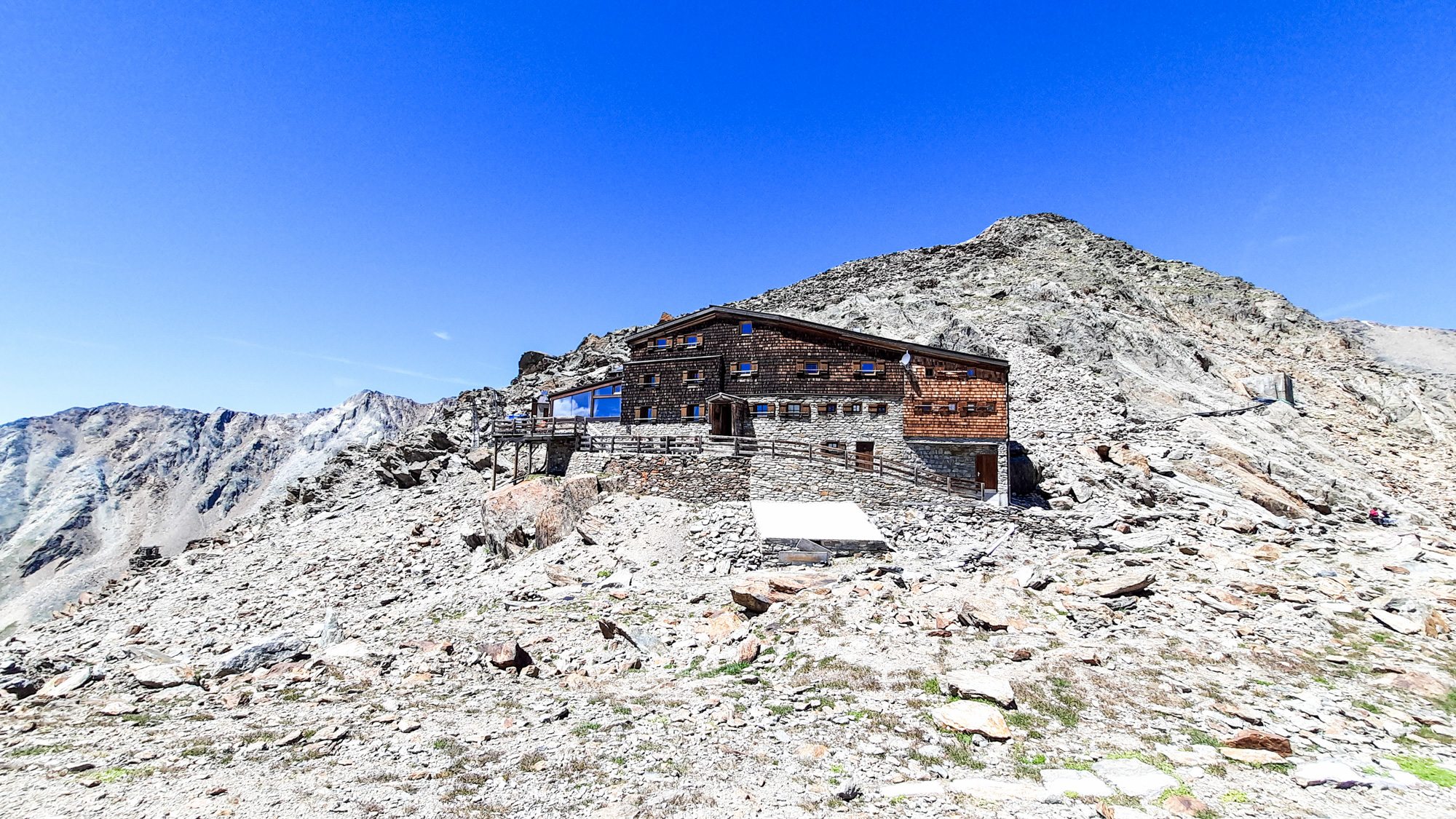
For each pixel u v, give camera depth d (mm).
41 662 21578
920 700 15148
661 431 45219
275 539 48156
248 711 15977
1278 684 16125
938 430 40188
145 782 11688
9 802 10844
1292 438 54875
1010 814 10688
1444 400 70250
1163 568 26609
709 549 30547
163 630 31406
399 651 20672
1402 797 11250
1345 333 95438
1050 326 68438
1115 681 16062
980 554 28906
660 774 12148
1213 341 79562
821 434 42000
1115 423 51031
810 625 20391
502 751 13250
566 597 26422
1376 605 21609
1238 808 10898
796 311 92688
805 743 13367
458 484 50938
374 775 12078
